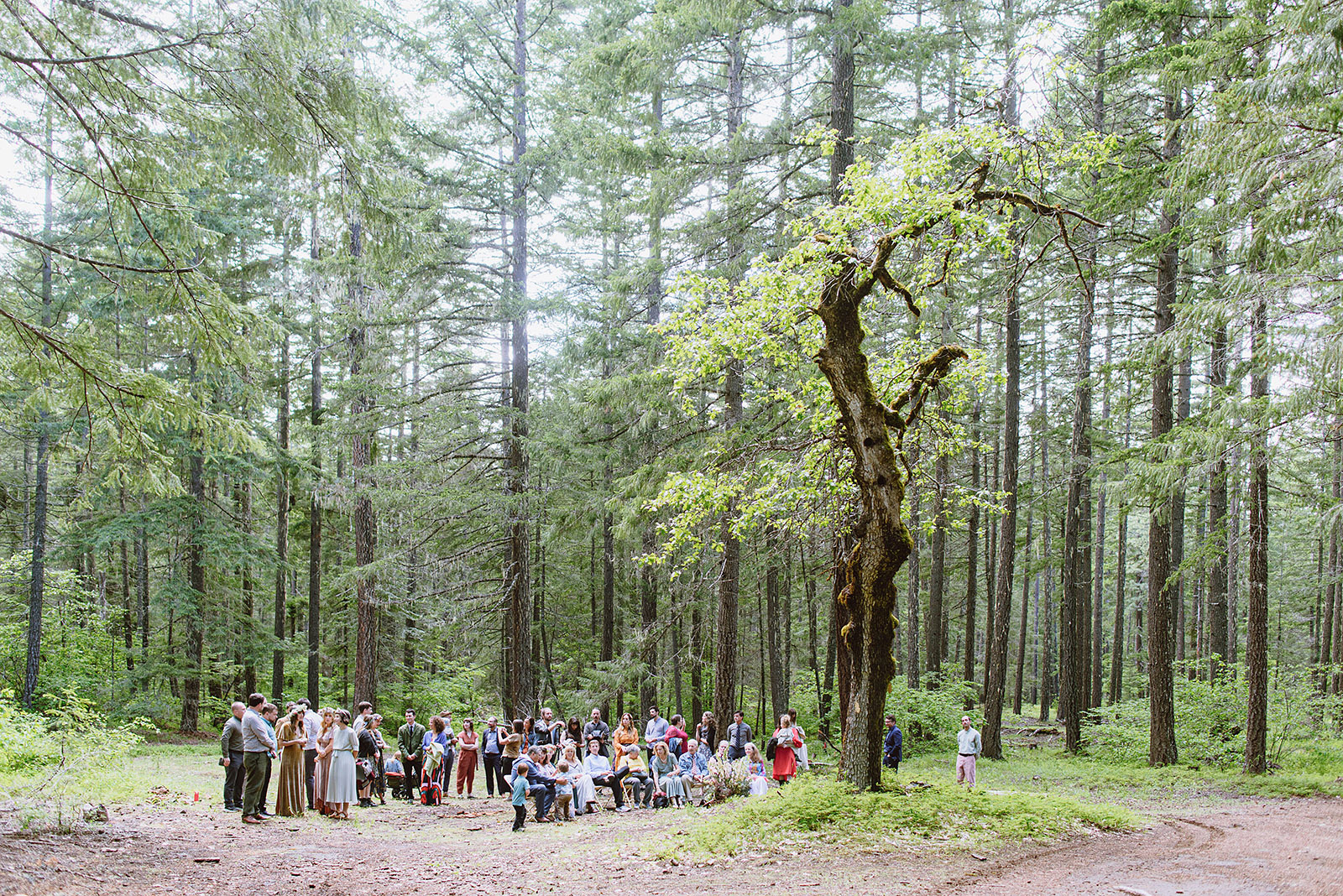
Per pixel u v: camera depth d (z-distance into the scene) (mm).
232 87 8234
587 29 19797
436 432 20250
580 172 18062
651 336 16812
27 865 6969
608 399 16391
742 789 12711
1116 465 16078
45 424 18547
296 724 11805
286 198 20688
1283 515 24250
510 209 18875
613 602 27188
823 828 8688
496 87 19156
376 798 14828
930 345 15328
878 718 9984
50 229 19000
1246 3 11531
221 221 20047
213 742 21797
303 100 8703
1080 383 18422
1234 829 9703
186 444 20594
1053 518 26547
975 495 12852
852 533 11555
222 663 23172
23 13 7820
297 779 11711
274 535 29266
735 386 16500
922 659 34438
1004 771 16703
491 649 24031
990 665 19406
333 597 27844
